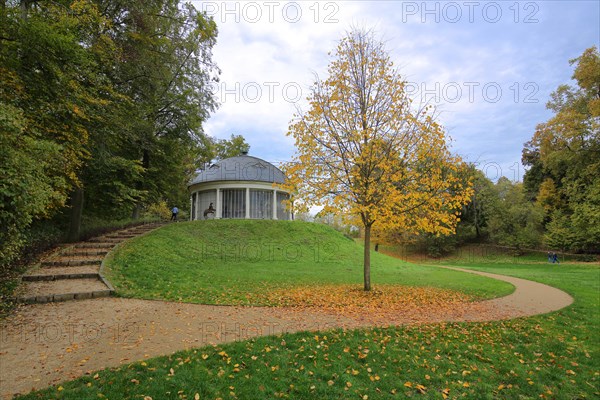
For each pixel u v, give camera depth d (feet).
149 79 59.06
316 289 38.96
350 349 19.95
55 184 34.99
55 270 38.09
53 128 35.99
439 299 36.27
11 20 29.32
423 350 20.57
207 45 70.49
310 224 86.17
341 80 36.04
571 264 102.42
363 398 15.06
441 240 147.33
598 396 16.65
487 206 141.69
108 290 31.58
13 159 21.79
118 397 13.76
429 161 35.27
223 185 89.30
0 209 21.56
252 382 15.57
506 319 28.43
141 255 49.26
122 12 55.31
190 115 74.64
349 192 35.65
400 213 35.81
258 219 82.53
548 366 19.66
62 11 37.35
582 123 112.37
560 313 31.19
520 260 127.24
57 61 32.73
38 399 13.47
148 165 76.13
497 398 16.06
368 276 38.78
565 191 124.06
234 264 54.19
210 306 29.14
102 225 65.36
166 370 16.15
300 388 15.40
